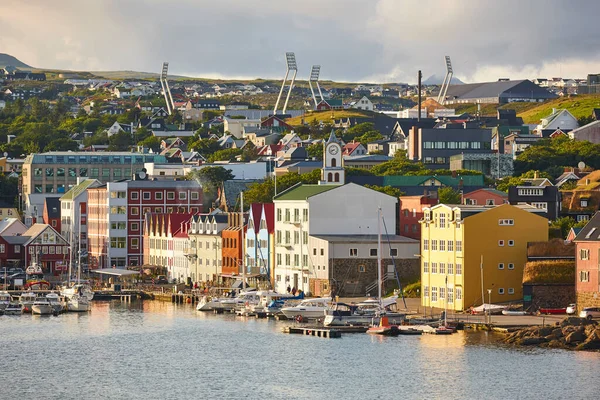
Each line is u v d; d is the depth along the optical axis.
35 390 198.50
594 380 195.38
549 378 197.25
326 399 188.00
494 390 190.75
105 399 190.88
